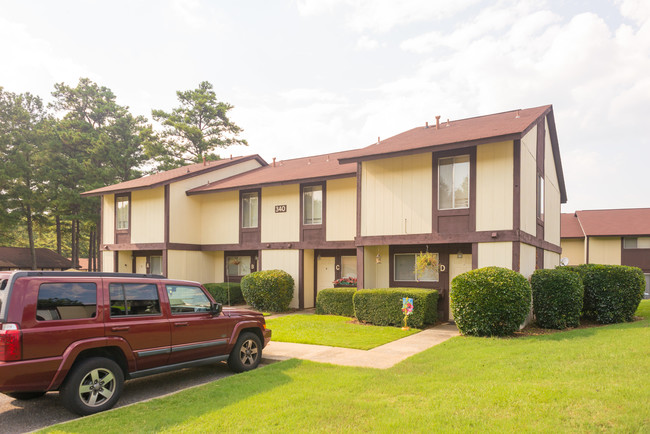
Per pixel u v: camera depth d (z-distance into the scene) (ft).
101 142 116.06
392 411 17.52
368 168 49.65
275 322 46.03
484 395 18.83
